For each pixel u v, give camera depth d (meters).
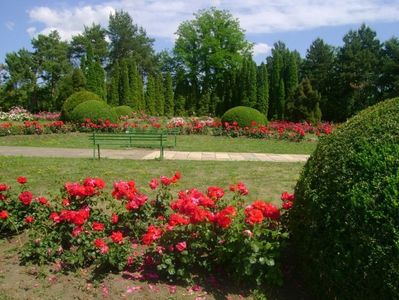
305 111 31.88
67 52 54.72
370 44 47.25
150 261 4.00
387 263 2.77
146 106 40.69
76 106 21.00
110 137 14.16
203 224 3.91
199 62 50.91
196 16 50.56
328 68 47.91
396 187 2.90
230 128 19.58
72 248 4.41
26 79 49.84
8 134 17.89
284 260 4.03
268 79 43.69
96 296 3.64
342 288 3.04
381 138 3.31
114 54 57.12
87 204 4.86
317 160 3.71
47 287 3.78
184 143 16.66
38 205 5.10
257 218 3.62
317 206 3.33
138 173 9.20
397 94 40.91
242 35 50.81
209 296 3.64
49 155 12.50
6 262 4.26
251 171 9.71
